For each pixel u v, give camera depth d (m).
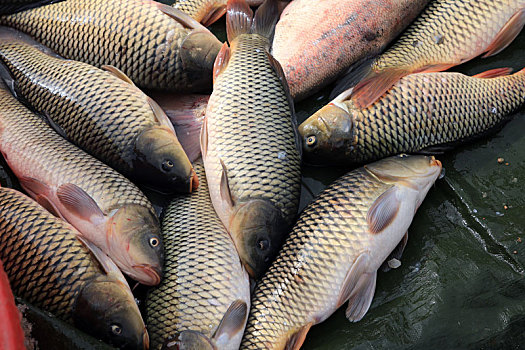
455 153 2.91
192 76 2.95
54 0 3.04
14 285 2.29
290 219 2.60
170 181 2.67
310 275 2.40
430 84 2.78
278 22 3.10
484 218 2.71
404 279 2.59
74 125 2.74
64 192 2.48
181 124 2.95
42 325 2.03
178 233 2.53
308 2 3.10
